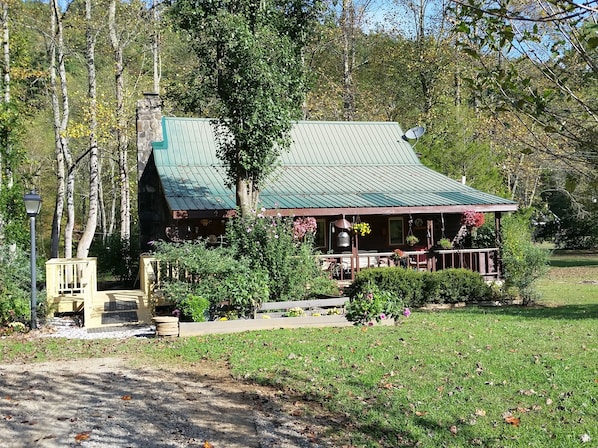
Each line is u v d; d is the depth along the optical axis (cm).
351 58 3894
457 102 3300
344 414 660
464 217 1795
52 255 2262
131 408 692
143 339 1140
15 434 607
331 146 2261
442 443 568
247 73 1434
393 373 805
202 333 1165
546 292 2025
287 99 1526
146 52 3366
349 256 1725
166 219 1997
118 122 2423
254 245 1393
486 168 2841
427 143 2891
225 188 1788
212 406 698
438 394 711
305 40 1592
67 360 962
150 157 2161
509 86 296
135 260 2248
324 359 898
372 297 1280
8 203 1831
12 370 889
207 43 1489
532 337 1048
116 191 4081
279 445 575
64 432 612
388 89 3834
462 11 304
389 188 1944
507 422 615
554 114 286
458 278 1692
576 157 281
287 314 1274
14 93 2383
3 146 1948
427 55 3428
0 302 1257
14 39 2336
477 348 948
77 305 1452
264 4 1487
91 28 2270
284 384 780
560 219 4097
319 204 1705
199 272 1288
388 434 597
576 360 853
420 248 2081
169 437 598
